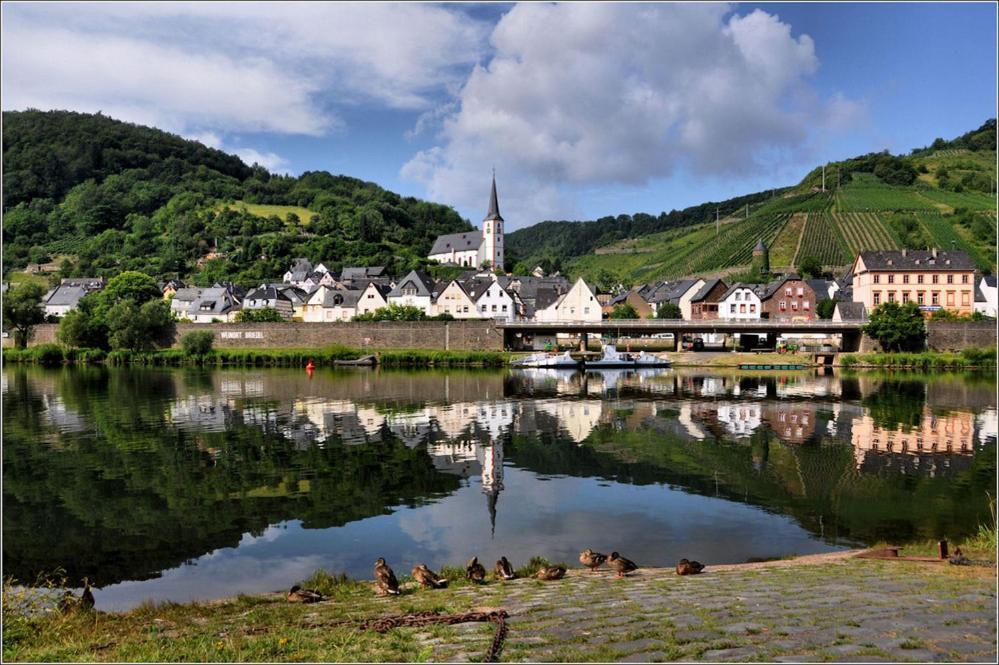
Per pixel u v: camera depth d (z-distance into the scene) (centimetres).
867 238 17950
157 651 1174
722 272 18550
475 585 1664
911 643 1044
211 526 2484
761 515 2548
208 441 4066
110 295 14112
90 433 4325
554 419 4891
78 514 2641
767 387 6900
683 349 11500
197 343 10294
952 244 16450
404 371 8944
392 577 1617
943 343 9862
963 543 2119
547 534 2344
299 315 15762
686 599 1389
